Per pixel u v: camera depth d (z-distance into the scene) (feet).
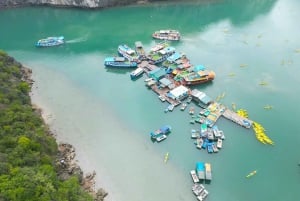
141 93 331.98
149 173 256.52
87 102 320.70
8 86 302.66
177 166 262.26
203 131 285.02
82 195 222.69
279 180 252.83
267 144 278.46
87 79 351.05
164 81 334.24
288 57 377.71
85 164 261.24
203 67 350.02
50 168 225.76
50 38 401.29
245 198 240.94
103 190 242.17
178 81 338.75
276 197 241.96
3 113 261.85
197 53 383.86
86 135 286.05
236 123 295.89
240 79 347.15
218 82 344.08
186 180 252.21
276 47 393.50
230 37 412.16
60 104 317.63
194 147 276.82
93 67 368.07
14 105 277.44
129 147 276.62
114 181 249.75
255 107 314.55
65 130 290.15
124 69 363.97
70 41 408.87
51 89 336.49
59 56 384.88
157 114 307.99
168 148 276.62
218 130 287.07
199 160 267.18
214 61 371.35
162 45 388.37
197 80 335.06
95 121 300.20
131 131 290.97
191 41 404.57
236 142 280.72
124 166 261.03
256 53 384.06
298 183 250.98
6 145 230.68
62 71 362.33
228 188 247.09
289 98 323.78
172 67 354.13
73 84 344.08
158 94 328.70
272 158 268.41
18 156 223.30
